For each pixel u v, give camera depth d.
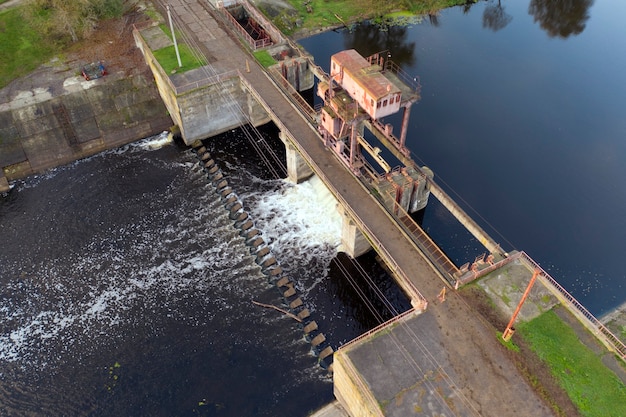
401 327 41.19
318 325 50.97
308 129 60.59
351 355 39.50
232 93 70.12
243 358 48.50
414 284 44.41
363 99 49.06
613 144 68.12
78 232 60.66
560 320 41.12
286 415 44.44
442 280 44.59
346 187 53.53
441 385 37.59
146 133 73.69
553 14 96.06
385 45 88.25
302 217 61.91
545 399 36.62
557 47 87.00
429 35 90.94
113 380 47.53
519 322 41.00
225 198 64.19
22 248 59.06
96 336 50.91
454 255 55.47
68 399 46.44
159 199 64.50
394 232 48.91
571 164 65.44
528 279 44.09
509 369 38.31
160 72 70.12
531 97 76.06
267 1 91.75
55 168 69.00
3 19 80.31
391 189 53.12
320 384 46.31
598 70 81.19
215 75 69.00
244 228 60.38
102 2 79.31
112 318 52.34
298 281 54.91
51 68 74.19
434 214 59.75
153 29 78.31
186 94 66.44
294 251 58.00
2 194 65.69
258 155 70.56
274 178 67.25
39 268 57.00
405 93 50.09
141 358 49.00
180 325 51.38
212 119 71.31
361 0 95.25
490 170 64.75
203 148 71.00
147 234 60.25
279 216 62.16
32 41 77.62
